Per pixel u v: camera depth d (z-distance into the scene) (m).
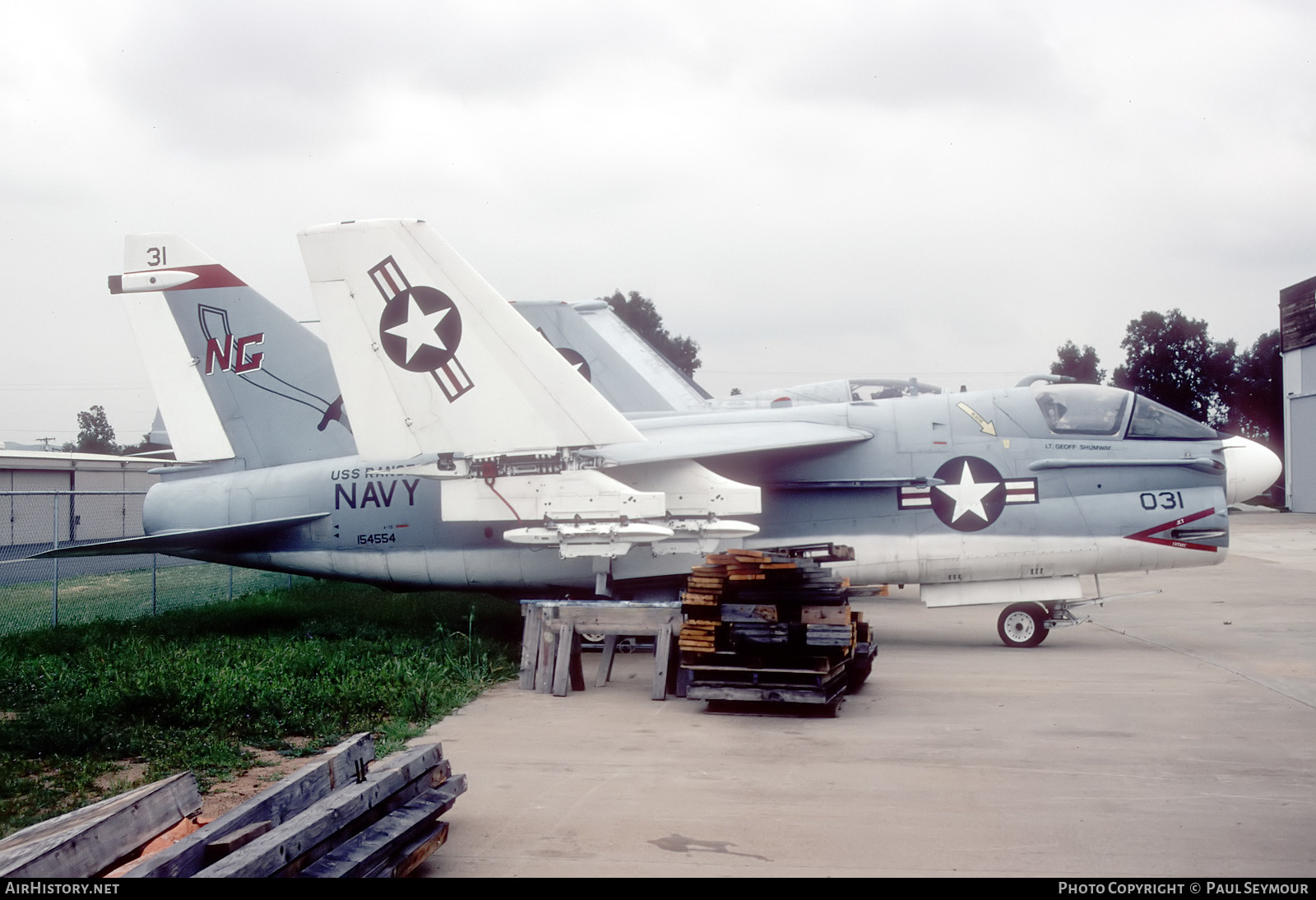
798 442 11.58
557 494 10.41
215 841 3.79
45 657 9.92
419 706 8.17
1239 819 5.30
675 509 11.09
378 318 10.55
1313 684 9.09
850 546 12.02
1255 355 76.88
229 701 7.95
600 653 12.14
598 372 15.41
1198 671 9.80
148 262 13.47
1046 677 9.62
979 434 12.12
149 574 24.38
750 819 5.39
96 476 38.03
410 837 4.61
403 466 11.13
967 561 11.93
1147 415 12.06
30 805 5.68
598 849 4.94
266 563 13.52
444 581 12.93
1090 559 11.77
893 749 6.91
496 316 10.35
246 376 13.51
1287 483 49.12
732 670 8.20
